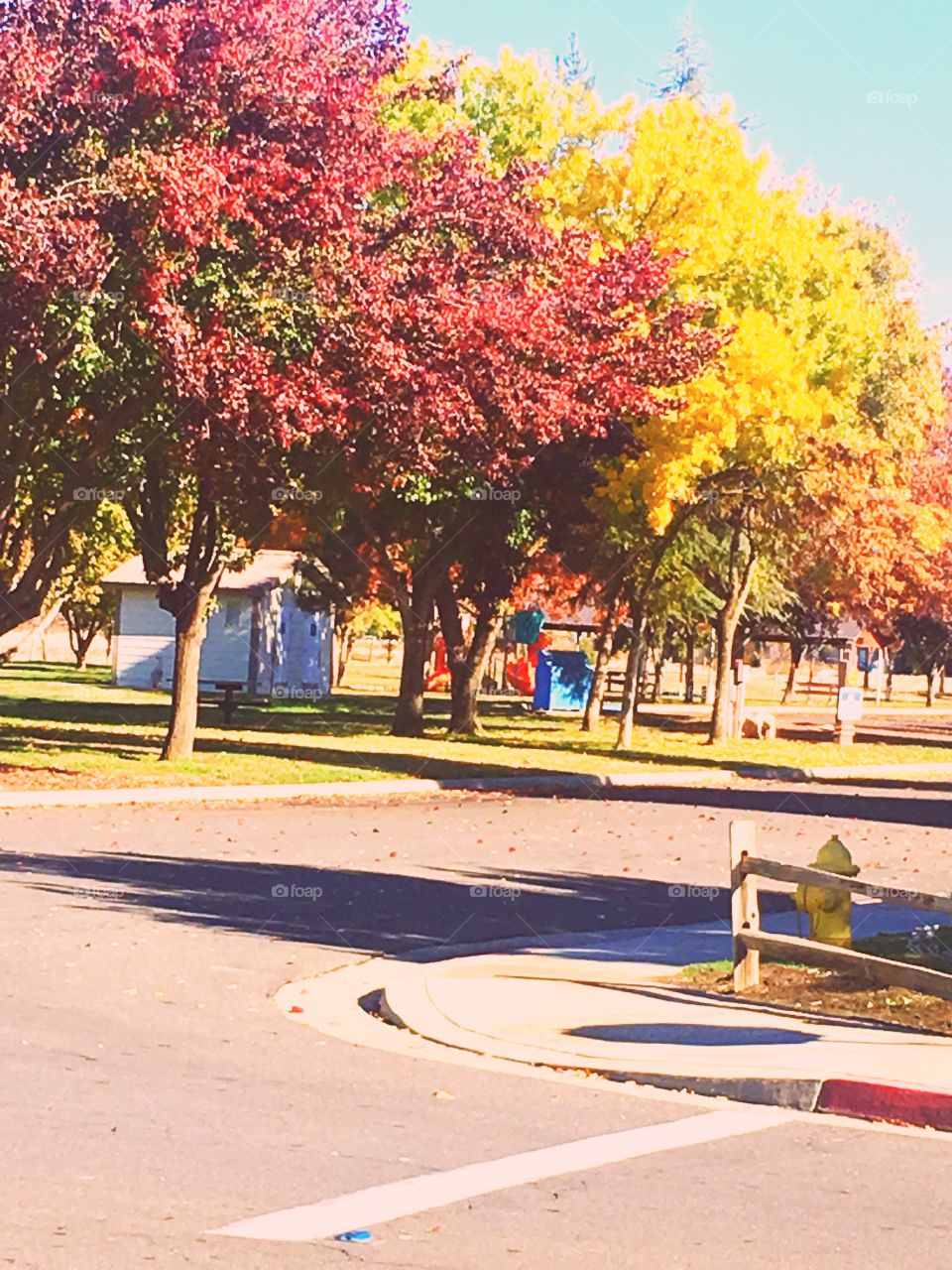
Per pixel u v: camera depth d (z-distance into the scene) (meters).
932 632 87.44
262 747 37.06
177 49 24.84
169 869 18.66
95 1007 11.65
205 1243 6.68
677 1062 10.55
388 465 29.78
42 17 25.23
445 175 29.47
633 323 32.03
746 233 37.56
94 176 24.66
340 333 26.53
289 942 14.89
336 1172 7.88
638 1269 6.63
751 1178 8.16
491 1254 6.73
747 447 39.31
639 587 46.47
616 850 22.64
